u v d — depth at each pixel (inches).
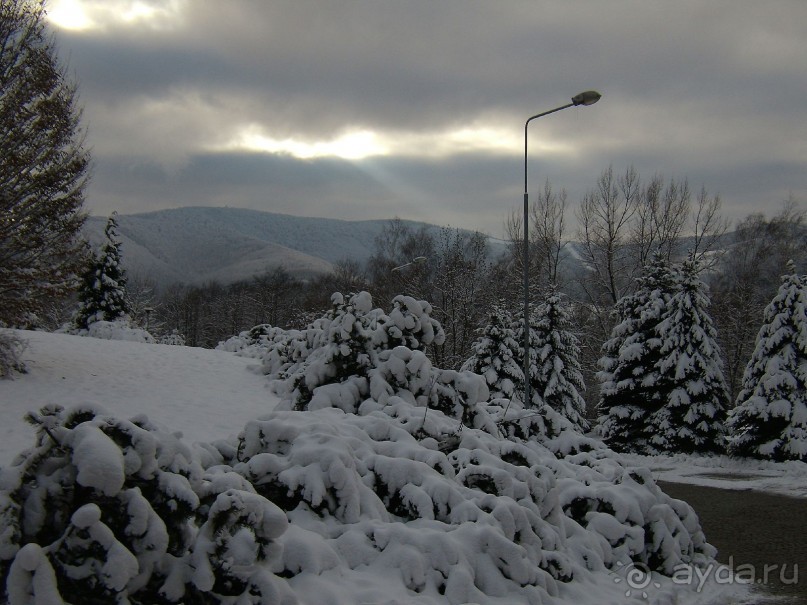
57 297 615.8
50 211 601.3
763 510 511.8
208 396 597.6
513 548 237.5
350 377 418.9
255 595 175.2
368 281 2341.3
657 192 1637.6
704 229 1617.9
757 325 1681.8
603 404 1046.4
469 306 1653.5
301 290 3435.0
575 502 323.6
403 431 308.5
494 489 285.4
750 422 816.9
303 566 203.6
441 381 406.6
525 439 420.8
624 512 313.6
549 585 245.9
